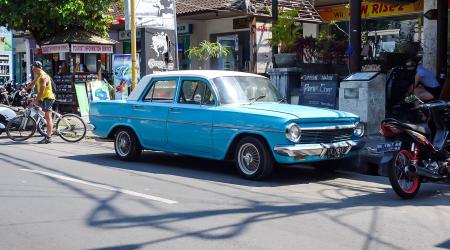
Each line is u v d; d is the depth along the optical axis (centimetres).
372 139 1095
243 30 2112
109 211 650
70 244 526
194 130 908
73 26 1838
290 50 1409
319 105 1220
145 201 702
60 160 1045
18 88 2234
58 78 1791
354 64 1269
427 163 742
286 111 836
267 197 735
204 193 755
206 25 2245
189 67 2314
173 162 1041
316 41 1434
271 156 825
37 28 1886
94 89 1758
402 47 1438
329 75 1207
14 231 570
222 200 713
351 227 586
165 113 958
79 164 998
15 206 674
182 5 2100
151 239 541
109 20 1906
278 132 797
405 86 1152
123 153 1048
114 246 519
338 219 619
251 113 834
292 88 1323
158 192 758
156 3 1479
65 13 1742
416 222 608
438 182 847
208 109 891
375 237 549
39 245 524
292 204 695
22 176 867
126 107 1028
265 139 818
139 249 510
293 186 818
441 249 513
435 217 631
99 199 711
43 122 1323
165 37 1524
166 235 554
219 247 515
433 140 752
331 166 940
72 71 1791
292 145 800
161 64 1520
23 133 1343
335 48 1414
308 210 662
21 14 1758
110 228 579
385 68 1345
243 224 596
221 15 2056
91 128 1096
